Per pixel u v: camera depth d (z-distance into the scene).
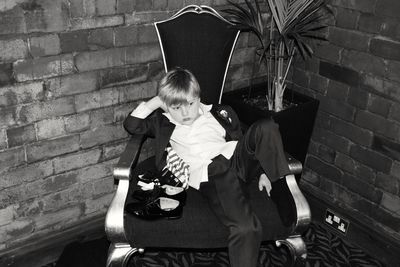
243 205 1.98
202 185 2.10
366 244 2.61
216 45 2.39
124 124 2.19
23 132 2.15
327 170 2.85
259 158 1.98
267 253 2.55
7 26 1.91
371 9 2.34
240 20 2.53
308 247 2.63
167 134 2.18
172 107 2.10
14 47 1.97
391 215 2.51
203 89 2.44
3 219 2.27
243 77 2.92
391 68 2.31
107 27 2.21
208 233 1.96
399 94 2.31
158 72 2.52
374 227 2.59
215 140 2.20
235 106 2.68
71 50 2.14
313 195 2.93
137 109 2.18
